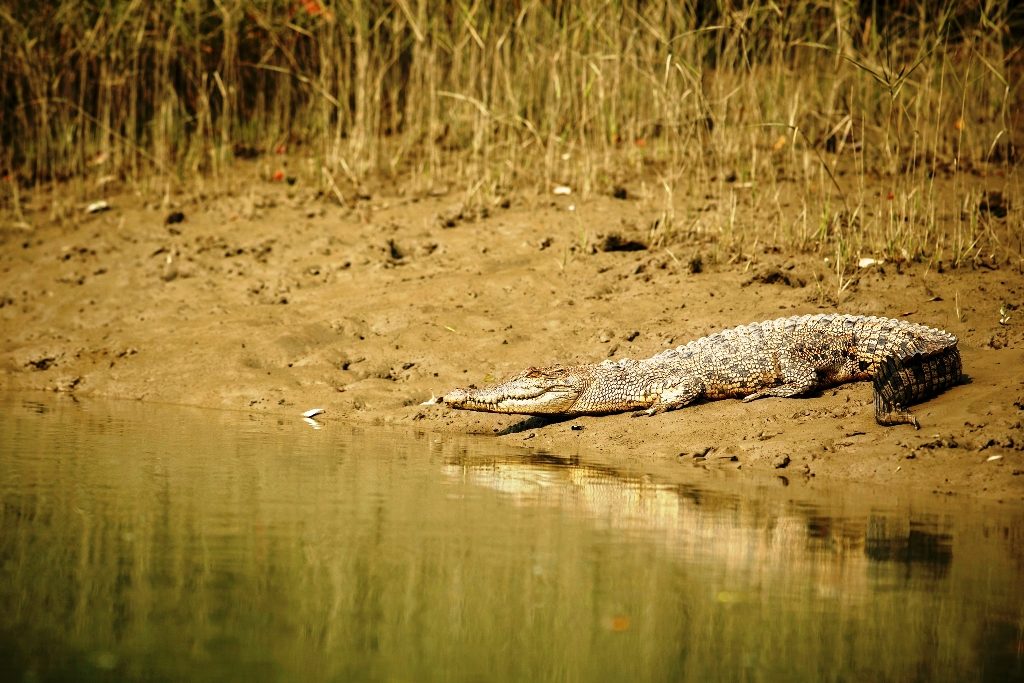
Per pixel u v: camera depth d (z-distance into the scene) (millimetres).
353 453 19938
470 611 11617
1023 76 36875
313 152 43656
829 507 16234
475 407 23734
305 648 10578
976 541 14492
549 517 15359
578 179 37344
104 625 11008
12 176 41094
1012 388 20703
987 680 10234
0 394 27062
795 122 38125
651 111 40562
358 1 40688
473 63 40219
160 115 42594
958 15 42906
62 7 41656
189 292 32562
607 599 12031
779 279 28547
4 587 11961
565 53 39469
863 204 33938
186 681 9758
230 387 26484
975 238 30125
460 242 33531
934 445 19000
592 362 25781
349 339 28547
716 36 41531
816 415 21484
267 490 16641
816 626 11422
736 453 20141
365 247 33938
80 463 18328
